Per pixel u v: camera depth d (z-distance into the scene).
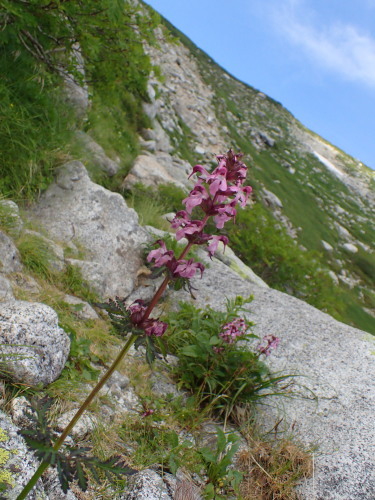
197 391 3.92
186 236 1.71
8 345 2.72
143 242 5.25
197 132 24.92
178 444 3.12
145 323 1.66
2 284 3.29
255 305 5.50
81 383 3.13
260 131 37.16
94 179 7.34
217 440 3.17
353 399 4.02
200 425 3.55
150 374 3.87
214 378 3.87
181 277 1.68
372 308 27.00
